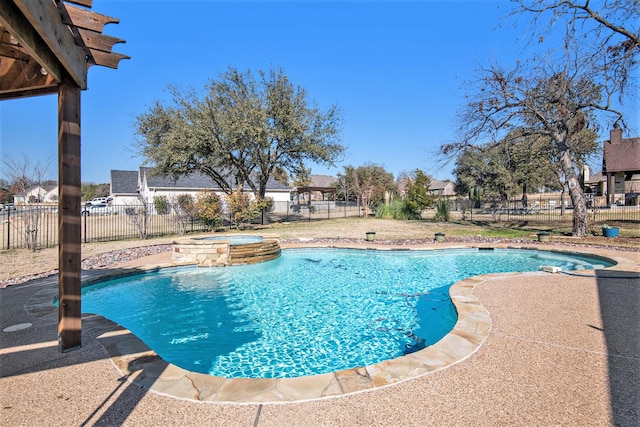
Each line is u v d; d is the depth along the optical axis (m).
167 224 19.88
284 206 35.09
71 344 3.58
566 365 3.16
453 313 5.23
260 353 4.39
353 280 8.21
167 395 2.72
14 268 8.27
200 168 19.59
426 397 2.66
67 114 3.46
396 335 4.98
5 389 2.82
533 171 31.25
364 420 2.38
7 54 3.43
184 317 5.74
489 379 2.92
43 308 5.10
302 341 4.77
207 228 17.28
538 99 14.16
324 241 13.33
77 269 3.62
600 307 4.92
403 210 25.23
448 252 11.44
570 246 11.08
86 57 3.62
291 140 19.56
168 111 19.11
